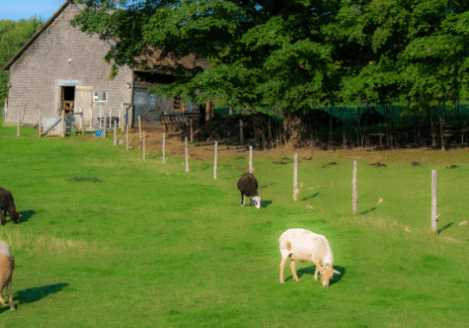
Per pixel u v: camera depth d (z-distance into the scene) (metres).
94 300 8.07
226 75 26.70
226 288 8.75
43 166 24.86
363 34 24.67
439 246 11.35
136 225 13.70
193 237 12.52
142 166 24.80
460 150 26.91
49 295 8.30
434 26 25.59
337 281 9.07
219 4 25.31
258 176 22.38
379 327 6.93
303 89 25.77
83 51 41.66
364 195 17.94
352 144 32.00
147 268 9.94
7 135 37.44
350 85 25.30
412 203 16.41
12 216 13.54
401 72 25.00
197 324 7.05
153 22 27.44
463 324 7.04
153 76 43.00
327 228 13.24
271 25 26.64
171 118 42.41
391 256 10.62
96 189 18.95
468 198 16.72
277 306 7.83
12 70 44.31
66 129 38.91
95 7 31.77
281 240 9.16
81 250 11.20
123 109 38.72
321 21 27.25
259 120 35.22
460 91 23.69
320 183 20.48
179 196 17.89
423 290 8.55
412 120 37.38
